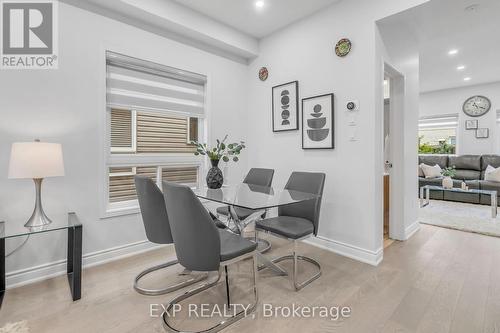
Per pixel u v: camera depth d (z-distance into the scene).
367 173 2.48
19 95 2.05
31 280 2.10
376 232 2.45
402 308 1.72
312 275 2.21
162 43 2.87
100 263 2.45
